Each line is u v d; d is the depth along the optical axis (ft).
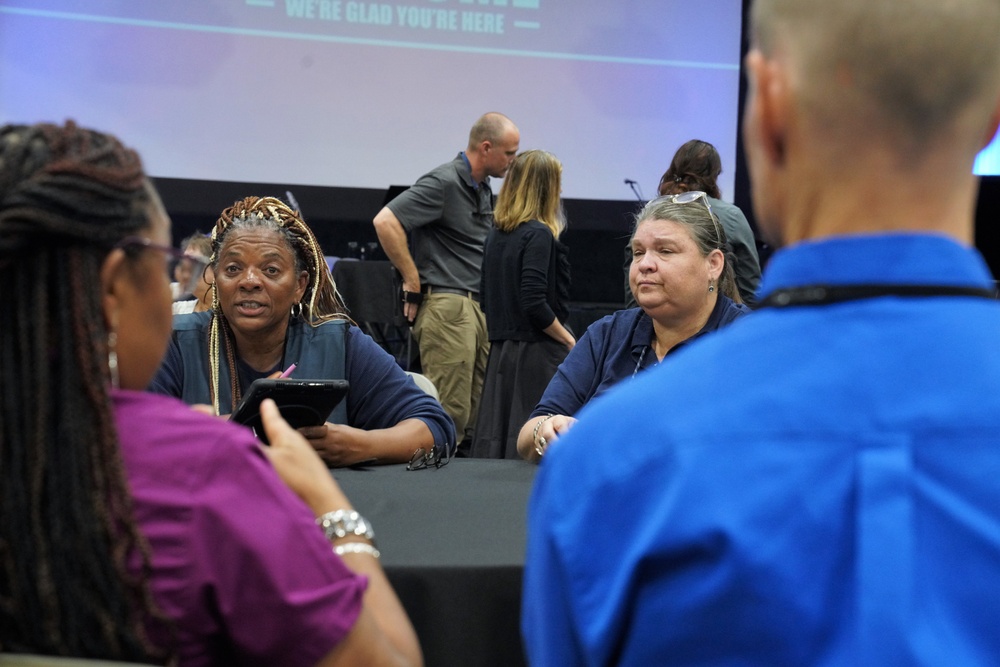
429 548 3.66
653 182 19.13
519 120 18.70
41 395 2.02
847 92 1.56
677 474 1.55
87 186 2.09
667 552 1.53
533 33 18.58
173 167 17.85
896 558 1.45
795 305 1.65
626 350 6.63
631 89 18.93
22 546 2.00
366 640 2.30
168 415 2.23
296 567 2.20
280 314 6.02
